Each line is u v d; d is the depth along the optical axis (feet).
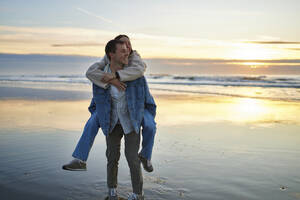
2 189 10.11
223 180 10.93
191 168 12.24
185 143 16.25
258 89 50.67
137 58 8.85
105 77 8.52
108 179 9.39
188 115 25.14
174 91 47.75
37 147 15.11
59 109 27.32
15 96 37.76
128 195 9.76
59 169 11.98
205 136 17.85
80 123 21.03
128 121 8.82
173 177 11.26
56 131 18.63
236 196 9.57
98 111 8.82
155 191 9.99
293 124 21.31
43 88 50.67
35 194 9.74
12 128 19.42
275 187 10.26
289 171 11.84
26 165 12.44
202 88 53.57
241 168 12.21
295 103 32.71
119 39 8.98
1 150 14.60
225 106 30.48
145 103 9.30
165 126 20.81
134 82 8.81
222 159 13.43
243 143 16.21
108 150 9.28
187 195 9.68
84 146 8.95
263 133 18.61
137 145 9.11
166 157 13.75
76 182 10.72
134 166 9.02
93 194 9.78
